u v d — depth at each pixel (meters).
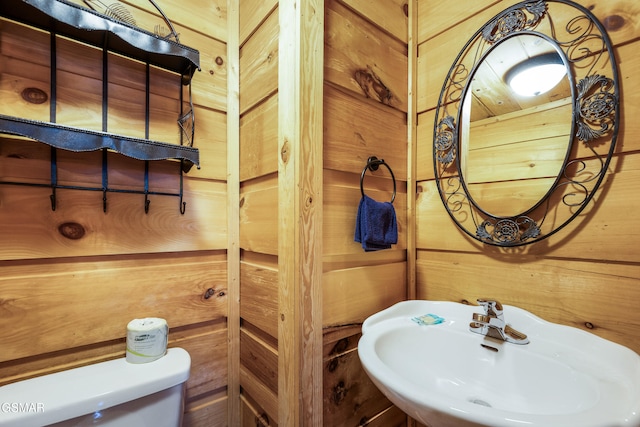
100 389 0.73
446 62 1.10
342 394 0.94
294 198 0.83
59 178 0.82
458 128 1.05
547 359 0.73
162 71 1.00
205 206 1.08
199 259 1.07
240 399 1.13
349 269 0.98
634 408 0.50
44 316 0.80
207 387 1.07
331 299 0.92
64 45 0.84
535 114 0.88
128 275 0.93
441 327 0.91
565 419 0.47
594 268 0.77
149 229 0.96
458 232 1.06
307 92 0.83
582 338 0.75
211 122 1.10
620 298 0.73
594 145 0.77
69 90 0.84
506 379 0.78
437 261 1.11
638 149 0.71
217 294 1.10
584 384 0.64
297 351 0.82
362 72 1.02
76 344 0.84
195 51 0.94
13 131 0.66
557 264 0.83
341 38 0.96
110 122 0.90
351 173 0.99
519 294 0.90
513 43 0.93
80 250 0.85
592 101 0.78
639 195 0.71
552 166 0.84
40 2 0.70
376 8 1.07
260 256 1.04
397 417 1.12
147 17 0.96
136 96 0.95
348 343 0.97
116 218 0.91
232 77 1.14
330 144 0.92
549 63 0.86
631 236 0.72
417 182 1.19
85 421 0.70
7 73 0.77
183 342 1.03
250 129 1.09
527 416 0.48
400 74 1.16
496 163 0.96
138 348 0.85
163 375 0.80
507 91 0.94
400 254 1.16
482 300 0.86
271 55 0.97
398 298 1.14
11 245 0.76
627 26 0.73
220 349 1.10
